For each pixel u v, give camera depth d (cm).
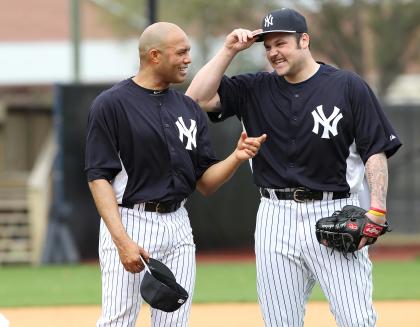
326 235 1981
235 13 9950
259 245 2089
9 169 7138
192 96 2105
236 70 9862
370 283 2067
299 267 2067
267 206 2080
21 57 9338
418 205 5878
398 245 6166
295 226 2045
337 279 2031
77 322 3316
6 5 10412
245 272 4934
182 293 1902
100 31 10625
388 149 2005
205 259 5619
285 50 2002
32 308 3656
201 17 10038
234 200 5656
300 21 2016
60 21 10306
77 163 5334
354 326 2038
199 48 10056
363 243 1986
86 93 5303
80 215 5375
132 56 10125
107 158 1952
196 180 2050
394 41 9506
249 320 3316
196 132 2019
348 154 2038
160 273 1889
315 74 2038
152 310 2019
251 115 2083
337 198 2042
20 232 5834
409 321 3262
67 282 4538
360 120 2005
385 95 9644
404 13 9481
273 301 2084
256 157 2075
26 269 5175
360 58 9662
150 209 1975
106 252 1994
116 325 1995
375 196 1983
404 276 4688
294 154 2030
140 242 1967
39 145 7181
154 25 1977
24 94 10475
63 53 9319
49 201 5706
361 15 9612
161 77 1980
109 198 1938
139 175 1967
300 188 2033
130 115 1952
